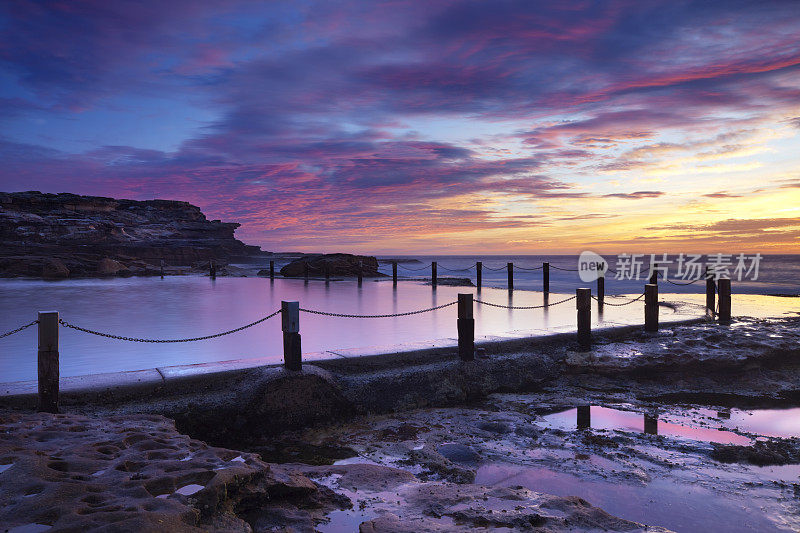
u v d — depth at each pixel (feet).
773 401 27.27
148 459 13.64
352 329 43.55
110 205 237.04
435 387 27.45
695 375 30.48
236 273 146.30
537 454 19.48
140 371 23.61
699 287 95.04
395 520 12.43
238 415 22.35
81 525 9.25
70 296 72.90
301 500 13.93
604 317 47.91
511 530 12.09
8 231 169.37
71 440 15.24
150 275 132.05
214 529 10.68
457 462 18.88
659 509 14.70
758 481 16.76
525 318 49.47
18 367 29.89
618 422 23.76
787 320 41.50
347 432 22.98
